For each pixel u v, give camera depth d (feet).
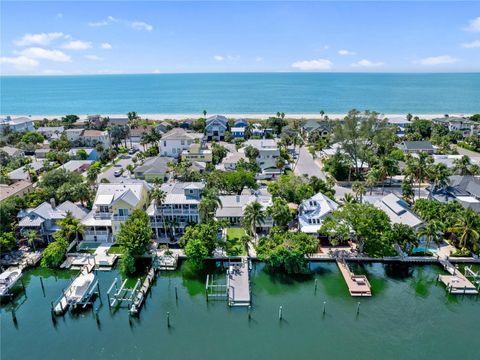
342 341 149.59
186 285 186.80
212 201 212.84
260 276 192.85
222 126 518.78
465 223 199.21
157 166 345.51
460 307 170.71
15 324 160.56
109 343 148.97
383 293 179.83
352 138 342.85
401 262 201.57
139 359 140.67
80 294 170.30
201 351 144.46
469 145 451.12
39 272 198.08
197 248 189.78
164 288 184.55
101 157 418.51
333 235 200.44
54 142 444.96
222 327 157.69
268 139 472.85
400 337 151.94
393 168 296.30
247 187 288.71
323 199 240.73
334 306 170.19
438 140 465.47
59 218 223.30
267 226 229.66
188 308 169.89
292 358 140.87
